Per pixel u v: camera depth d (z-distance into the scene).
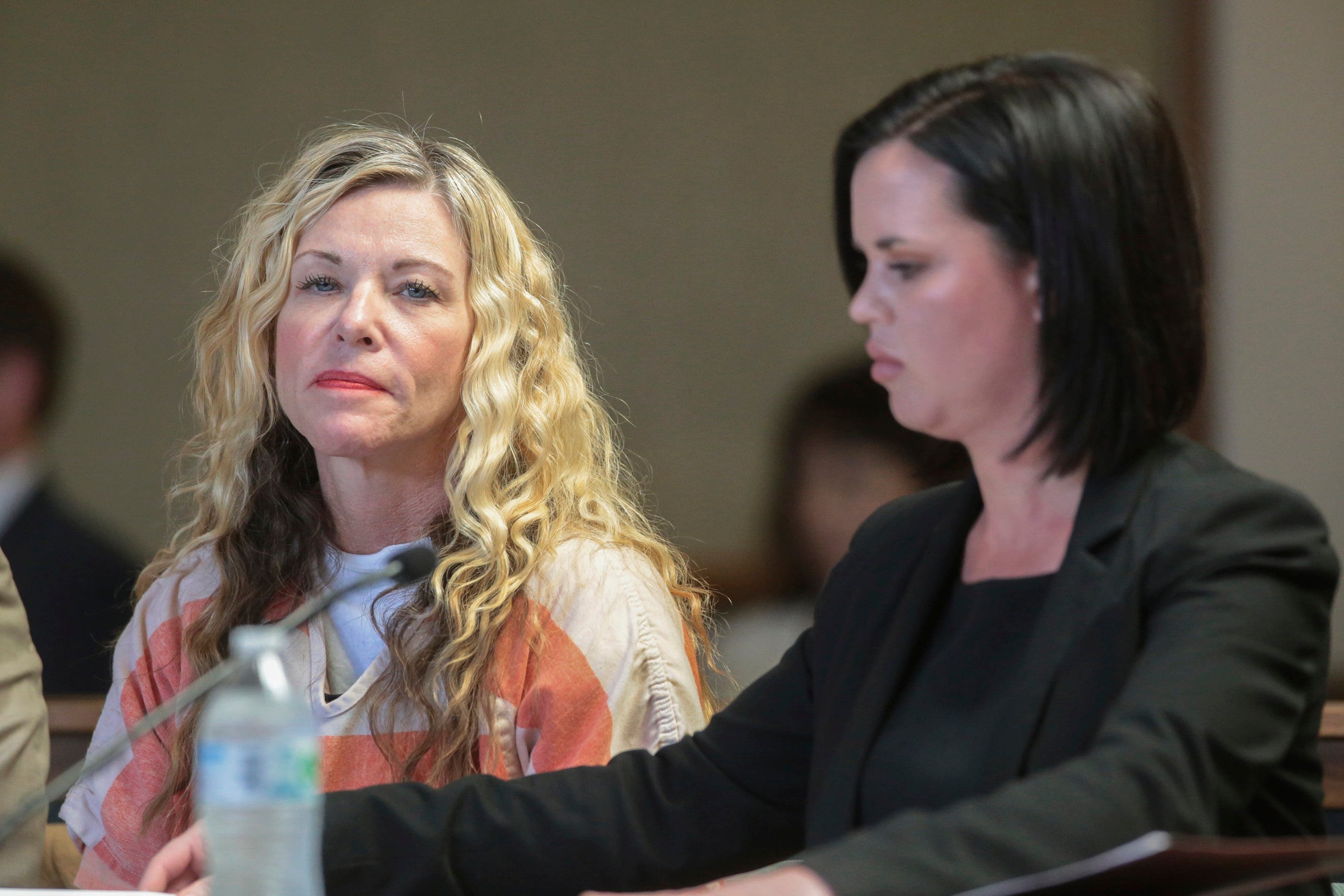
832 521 13.05
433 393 7.17
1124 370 4.29
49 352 13.62
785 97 13.84
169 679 7.38
